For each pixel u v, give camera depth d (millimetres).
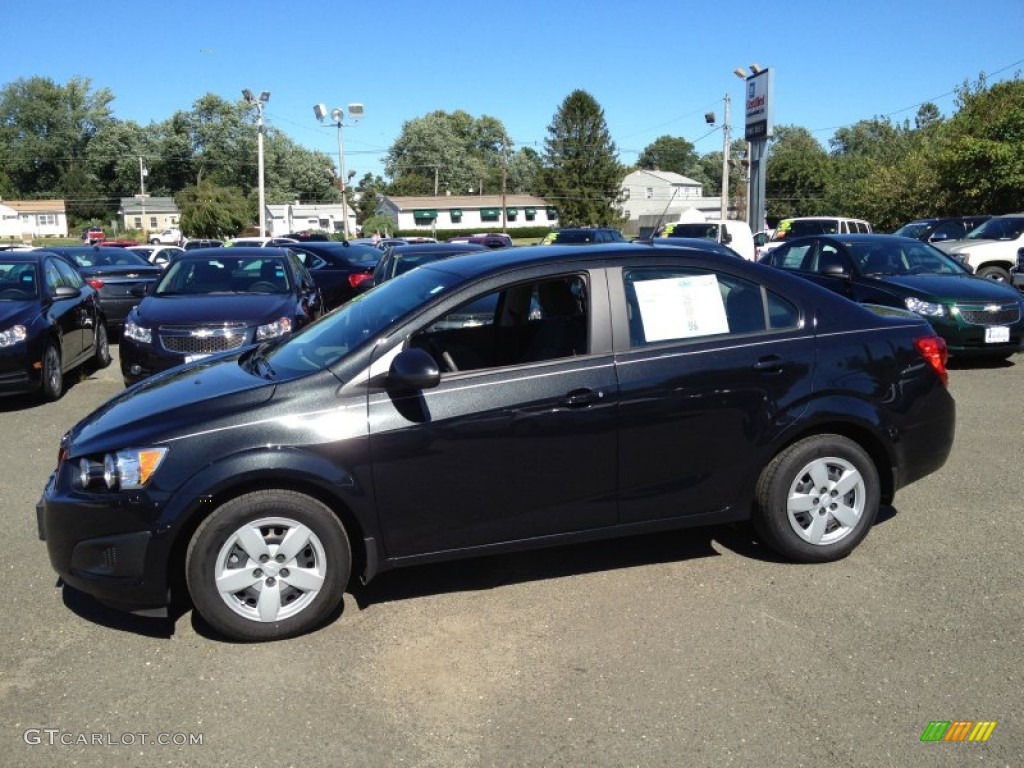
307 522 3664
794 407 4203
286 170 98812
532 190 86875
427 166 111062
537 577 4328
